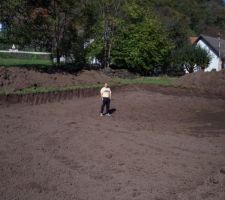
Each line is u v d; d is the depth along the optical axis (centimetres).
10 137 1639
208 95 3158
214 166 1419
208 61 4897
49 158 1410
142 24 4038
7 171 1262
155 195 1140
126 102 2600
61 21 3391
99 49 3825
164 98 2808
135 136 1788
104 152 1509
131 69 4081
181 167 1391
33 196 1098
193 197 1135
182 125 2125
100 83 3081
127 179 1251
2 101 2277
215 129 2058
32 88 2581
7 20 3112
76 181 1216
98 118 2150
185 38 5931
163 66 4566
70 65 3584
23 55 4950
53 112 2222
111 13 3912
